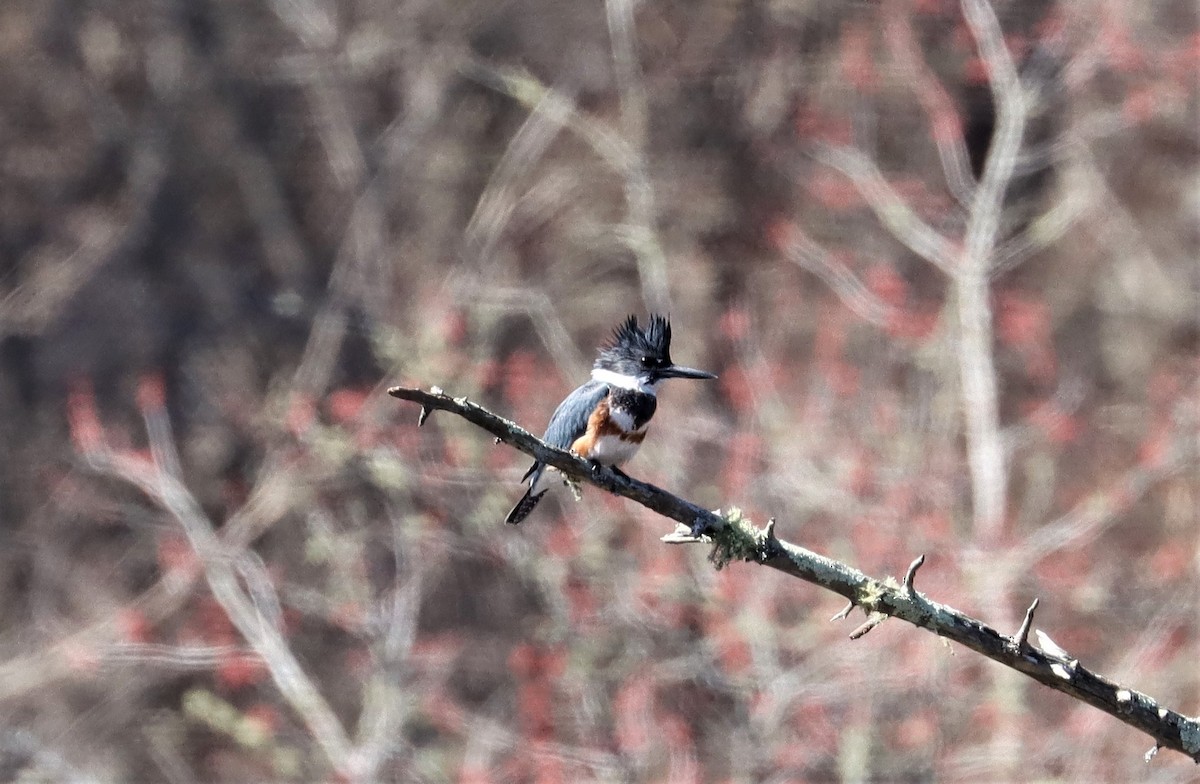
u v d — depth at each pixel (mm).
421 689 12703
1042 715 12852
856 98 17312
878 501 13039
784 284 17031
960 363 13797
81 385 17328
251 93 19797
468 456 12688
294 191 19578
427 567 13297
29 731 14820
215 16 19891
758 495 13172
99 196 19750
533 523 12594
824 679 11812
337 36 18797
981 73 15586
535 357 15445
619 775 11664
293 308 16984
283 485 13422
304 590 13344
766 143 18234
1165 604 13648
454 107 19031
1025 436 13695
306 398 13867
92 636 14406
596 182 17672
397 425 13133
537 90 15273
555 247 17266
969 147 18047
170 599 14664
